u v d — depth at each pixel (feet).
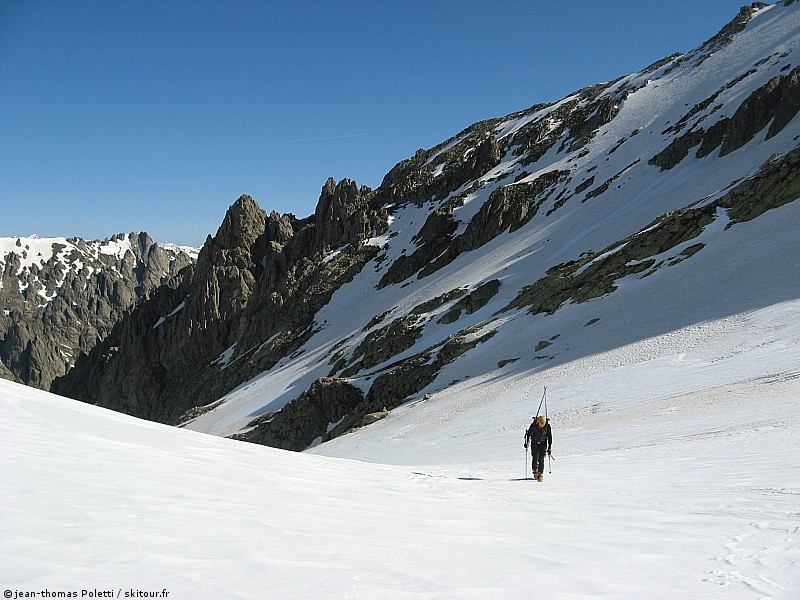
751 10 438.40
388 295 328.70
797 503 20.75
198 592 9.16
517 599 10.09
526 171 378.94
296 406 211.61
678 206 208.95
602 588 11.08
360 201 448.24
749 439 40.81
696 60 404.98
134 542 11.60
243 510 16.24
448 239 346.95
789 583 11.54
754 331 92.17
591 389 90.33
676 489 26.99
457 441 83.35
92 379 506.07
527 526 18.42
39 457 18.81
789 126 214.28
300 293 388.37
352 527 15.79
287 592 9.55
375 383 189.16
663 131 308.81
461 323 209.67
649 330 115.65
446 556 13.06
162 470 20.86
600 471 37.60
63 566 9.71
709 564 13.15
